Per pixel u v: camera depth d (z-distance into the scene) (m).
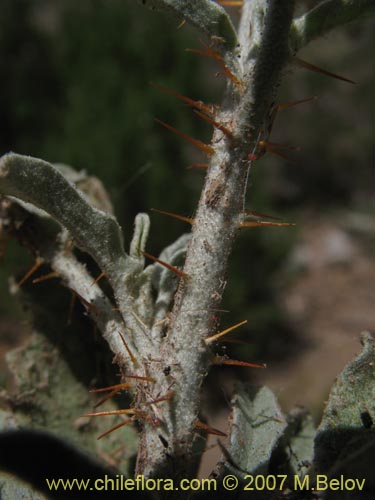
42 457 0.10
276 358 0.60
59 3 0.77
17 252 0.37
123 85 0.59
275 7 0.10
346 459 0.10
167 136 0.57
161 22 0.62
